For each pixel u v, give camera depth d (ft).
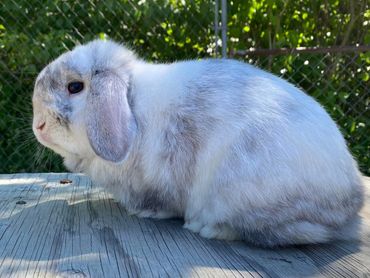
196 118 1.09
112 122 1.07
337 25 2.50
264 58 2.27
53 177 1.68
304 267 0.93
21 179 1.65
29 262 0.92
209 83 1.12
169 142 1.11
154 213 1.21
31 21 2.38
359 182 1.13
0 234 1.08
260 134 1.02
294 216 1.01
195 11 2.38
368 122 2.41
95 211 1.27
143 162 1.14
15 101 2.28
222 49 2.17
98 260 0.93
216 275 0.87
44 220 1.19
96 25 2.39
